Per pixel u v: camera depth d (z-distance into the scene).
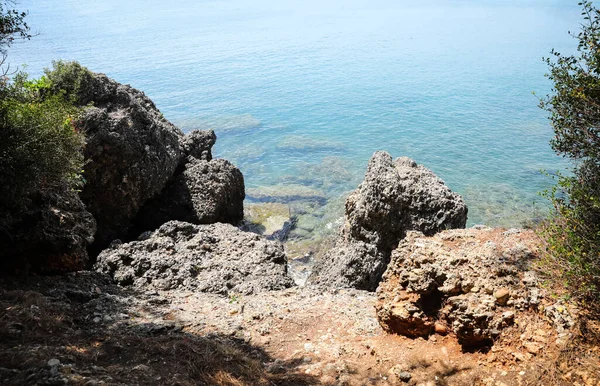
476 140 29.84
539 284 6.05
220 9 158.00
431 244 7.51
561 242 5.66
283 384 6.11
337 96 44.50
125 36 87.31
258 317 8.48
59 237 9.80
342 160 28.23
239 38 86.00
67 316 7.37
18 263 9.33
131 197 15.88
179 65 60.94
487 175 24.45
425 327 6.70
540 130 30.81
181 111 41.12
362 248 12.20
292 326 8.10
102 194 15.12
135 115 16.33
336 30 93.62
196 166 18.97
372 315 8.24
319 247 18.44
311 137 33.06
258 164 28.50
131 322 7.77
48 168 8.58
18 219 8.77
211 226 14.40
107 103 15.93
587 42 5.74
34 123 8.35
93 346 6.30
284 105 42.12
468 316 6.04
